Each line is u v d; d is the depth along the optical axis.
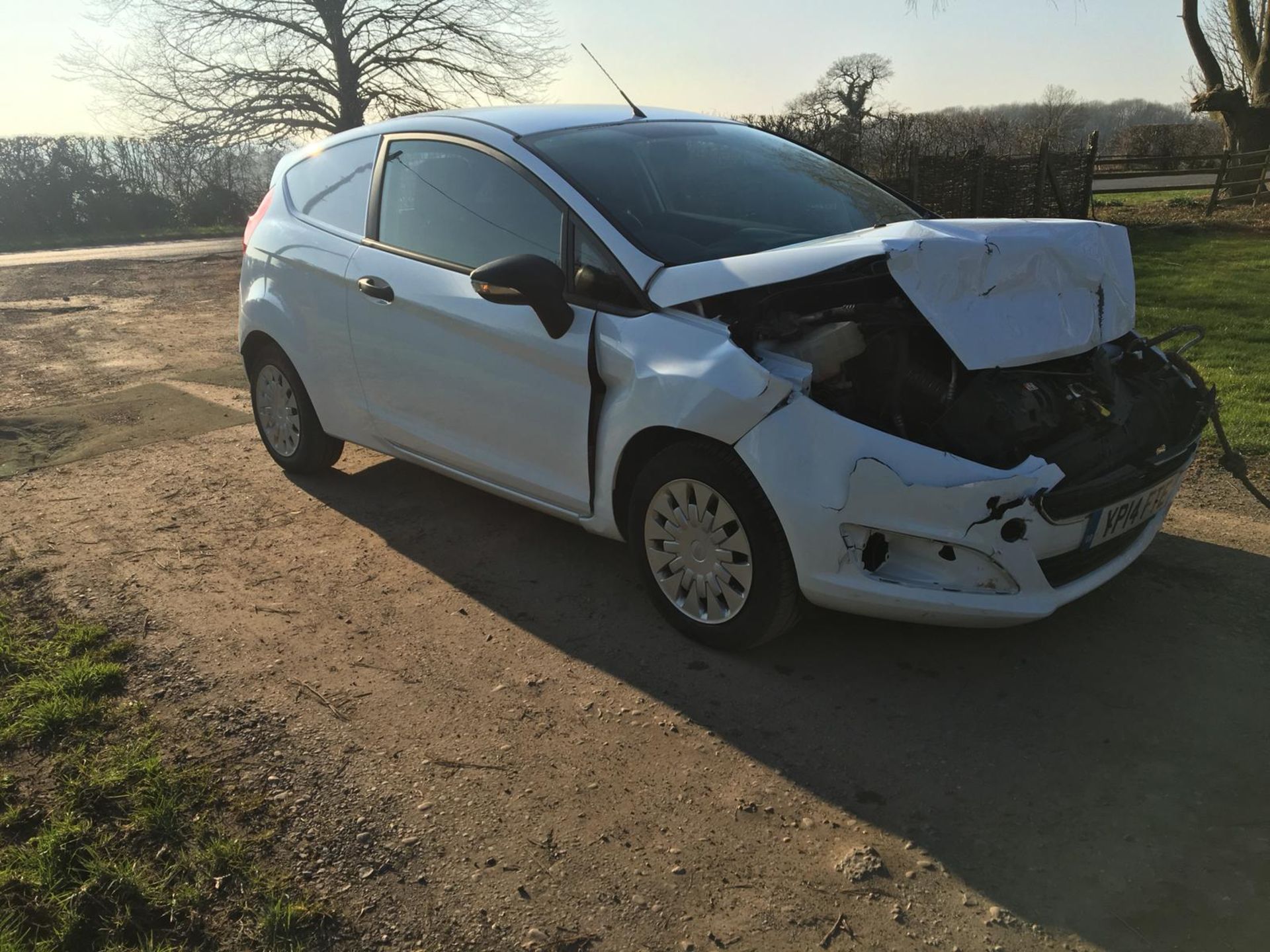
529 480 3.64
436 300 3.74
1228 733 2.75
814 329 3.00
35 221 27.33
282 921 2.17
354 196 4.30
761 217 3.62
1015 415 2.81
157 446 5.59
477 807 2.54
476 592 3.74
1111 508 2.87
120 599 3.71
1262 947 2.04
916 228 2.85
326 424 4.61
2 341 8.87
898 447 2.69
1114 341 3.52
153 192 29.69
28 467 5.24
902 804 2.52
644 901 2.23
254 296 4.75
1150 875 2.25
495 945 2.11
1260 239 14.33
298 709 2.98
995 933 2.11
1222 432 3.48
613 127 3.93
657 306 3.09
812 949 2.09
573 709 2.96
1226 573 3.68
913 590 2.75
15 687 3.08
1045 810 2.48
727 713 2.93
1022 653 3.20
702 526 3.13
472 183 3.73
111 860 2.35
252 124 27.67
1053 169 15.66
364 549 4.15
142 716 2.95
